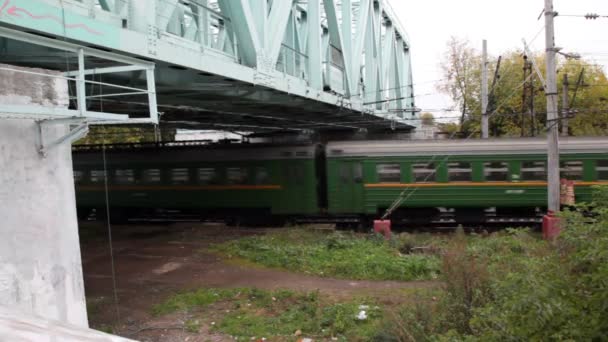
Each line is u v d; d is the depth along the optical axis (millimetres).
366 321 8500
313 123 22328
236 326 8547
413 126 31547
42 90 5570
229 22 10461
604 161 15023
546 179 15297
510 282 5727
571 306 5090
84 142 31047
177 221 20547
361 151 16484
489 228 16297
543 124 32250
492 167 15602
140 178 19531
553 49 13516
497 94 33406
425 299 8227
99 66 8180
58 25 6121
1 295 5070
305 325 8375
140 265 13195
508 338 5086
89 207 21078
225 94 11750
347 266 11719
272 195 17672
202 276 11891
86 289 11070
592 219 5730
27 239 5379
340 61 16406
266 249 13758
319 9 13922
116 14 7367
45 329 3314
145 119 6008
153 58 7777
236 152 18031
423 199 16078
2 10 5402
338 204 16812
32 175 5457
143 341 8078
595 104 32594
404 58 30156
